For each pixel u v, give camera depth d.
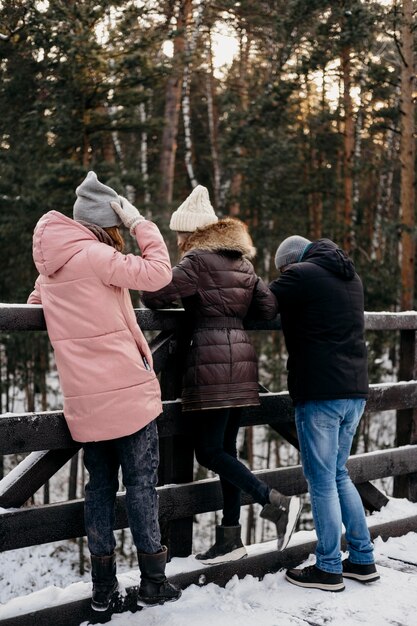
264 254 20.52
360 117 19.02
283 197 19.28
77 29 14.50
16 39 14.86
